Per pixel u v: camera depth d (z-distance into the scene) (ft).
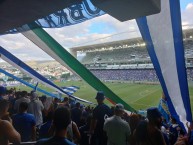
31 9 4.95
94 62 253.24
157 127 9.20
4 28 6.58
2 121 7.84
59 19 6.84
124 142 12.47
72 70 18.45
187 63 174.50
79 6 6.26
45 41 14.25
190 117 9.77
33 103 19.22
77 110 18.70
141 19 8.88
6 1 4.56
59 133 6.09
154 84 168.45
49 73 366.84
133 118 13.78
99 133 14.66
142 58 213.05
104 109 14.73
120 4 4.29
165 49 8.93
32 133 12.84
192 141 9.98
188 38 193.77
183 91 9.46
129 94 127.24
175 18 8.49
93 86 21.34
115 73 221.46
